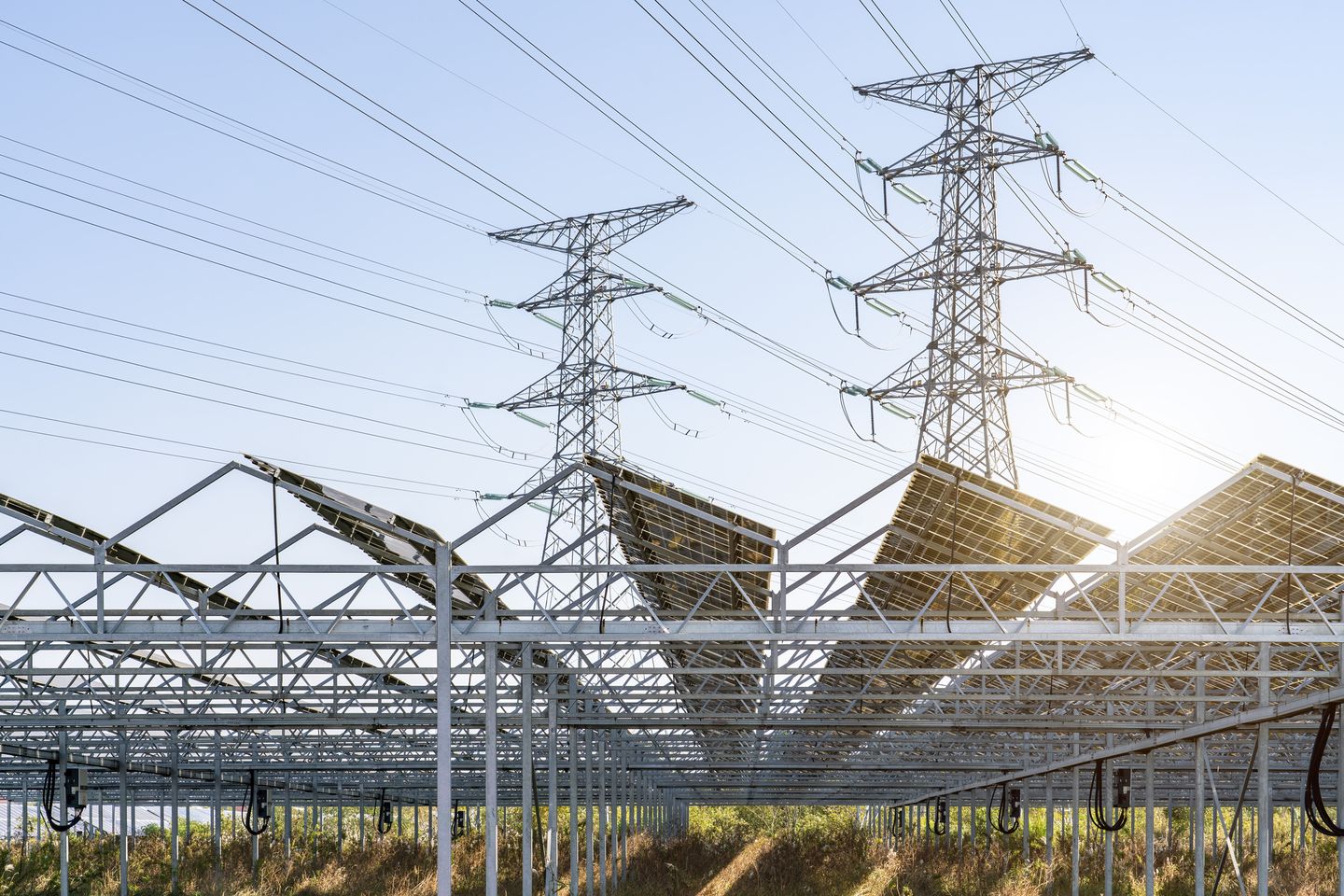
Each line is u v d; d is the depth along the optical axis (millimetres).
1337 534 22766
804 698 28469
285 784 57188
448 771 22156
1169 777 53094
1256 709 26344
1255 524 23062
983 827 75625
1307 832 59406
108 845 55875
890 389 36031
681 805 82188
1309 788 24188
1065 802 68562
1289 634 22031
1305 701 24594
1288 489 22000
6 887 42344
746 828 84750
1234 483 21984
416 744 43156
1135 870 48062
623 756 45031
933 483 22625
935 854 57719
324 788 59906
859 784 57750
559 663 28375
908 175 37594
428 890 44344
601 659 28172
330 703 34438
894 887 45906
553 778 29562
